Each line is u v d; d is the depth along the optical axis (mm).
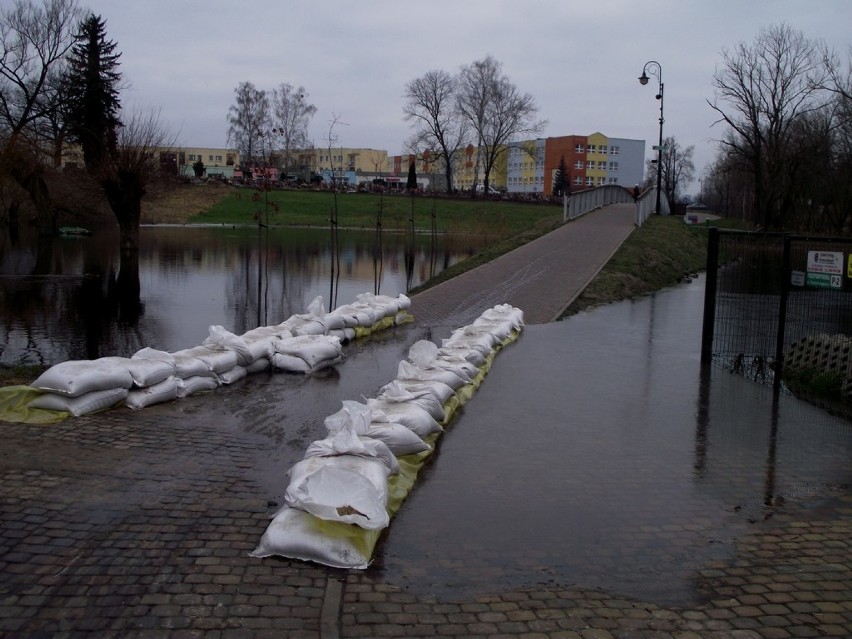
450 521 5633
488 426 8227
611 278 21359
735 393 9977
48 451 6660
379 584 4602
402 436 6594
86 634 3908
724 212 68688
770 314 11227
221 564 4715
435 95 72688
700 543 5387
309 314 12438
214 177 69250
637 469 6953
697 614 4379
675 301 19547
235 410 8445
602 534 5492
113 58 42156
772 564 5070
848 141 38000
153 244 35906
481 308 17219
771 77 39375
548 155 99188
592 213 39031
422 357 9219
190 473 6320
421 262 30750
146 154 29703
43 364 10141
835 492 6465
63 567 4602
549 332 14711
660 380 10688
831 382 9961
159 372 8539
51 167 37031
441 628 4145
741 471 6953
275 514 5199
